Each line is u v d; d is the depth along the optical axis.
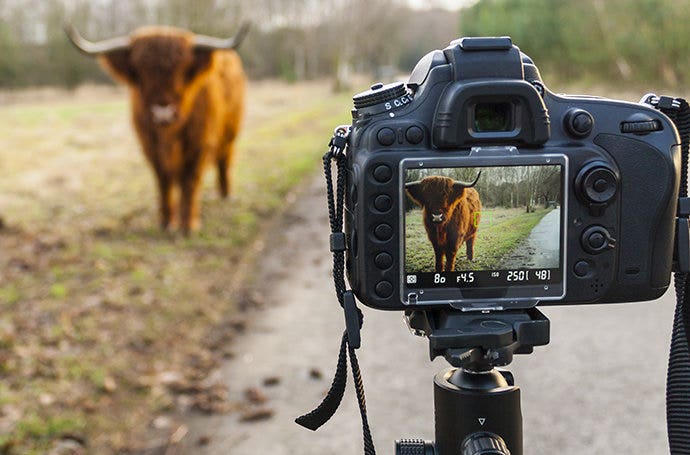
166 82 6.75
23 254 6.62
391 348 4.57
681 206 1.59
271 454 3.40
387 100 1.45
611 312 4.96
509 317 1.49
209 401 3.93
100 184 10.16
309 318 5.22
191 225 7.49
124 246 6.97
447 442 1.54
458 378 1.55
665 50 16.38
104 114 21.02
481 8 25.14
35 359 4.31
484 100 1.43
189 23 41.03
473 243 1.46
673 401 1.64
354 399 3.90
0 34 35.81
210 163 7.73
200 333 4.92
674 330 1.63
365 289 1.46
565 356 4.25
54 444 3.45
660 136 1.52
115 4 41.09
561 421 3.54
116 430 3.64
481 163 1.44
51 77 37.91
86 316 5.07
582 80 20.03
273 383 4.14
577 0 19.92
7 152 13.33
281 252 7.09
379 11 52.00
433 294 1.47
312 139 15.79
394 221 1.44
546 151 1.47
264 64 54.88
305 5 54.03
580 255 1.50
